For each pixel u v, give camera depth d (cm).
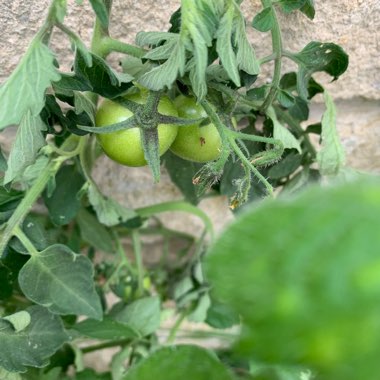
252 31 25
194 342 38
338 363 7
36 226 24
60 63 26
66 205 27
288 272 8
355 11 25
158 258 37
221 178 26
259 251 8
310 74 24
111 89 20
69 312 23
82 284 23
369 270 7
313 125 26
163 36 19
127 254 37
